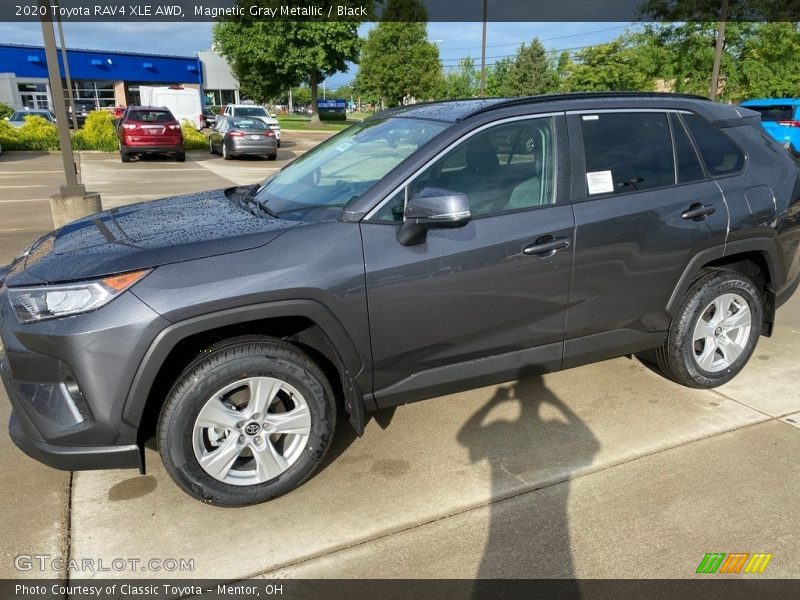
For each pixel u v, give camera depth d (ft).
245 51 120.16
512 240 9.70
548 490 9.46
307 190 10.43
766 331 13.23
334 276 8.65
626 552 8.15
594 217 10.33
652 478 9.71
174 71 153.07
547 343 10.67
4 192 40.04
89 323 7.77
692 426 11.24
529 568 7.89
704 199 11.36
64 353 7.84
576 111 10.61
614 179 10.69
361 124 12.66
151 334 7.87
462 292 9.52
